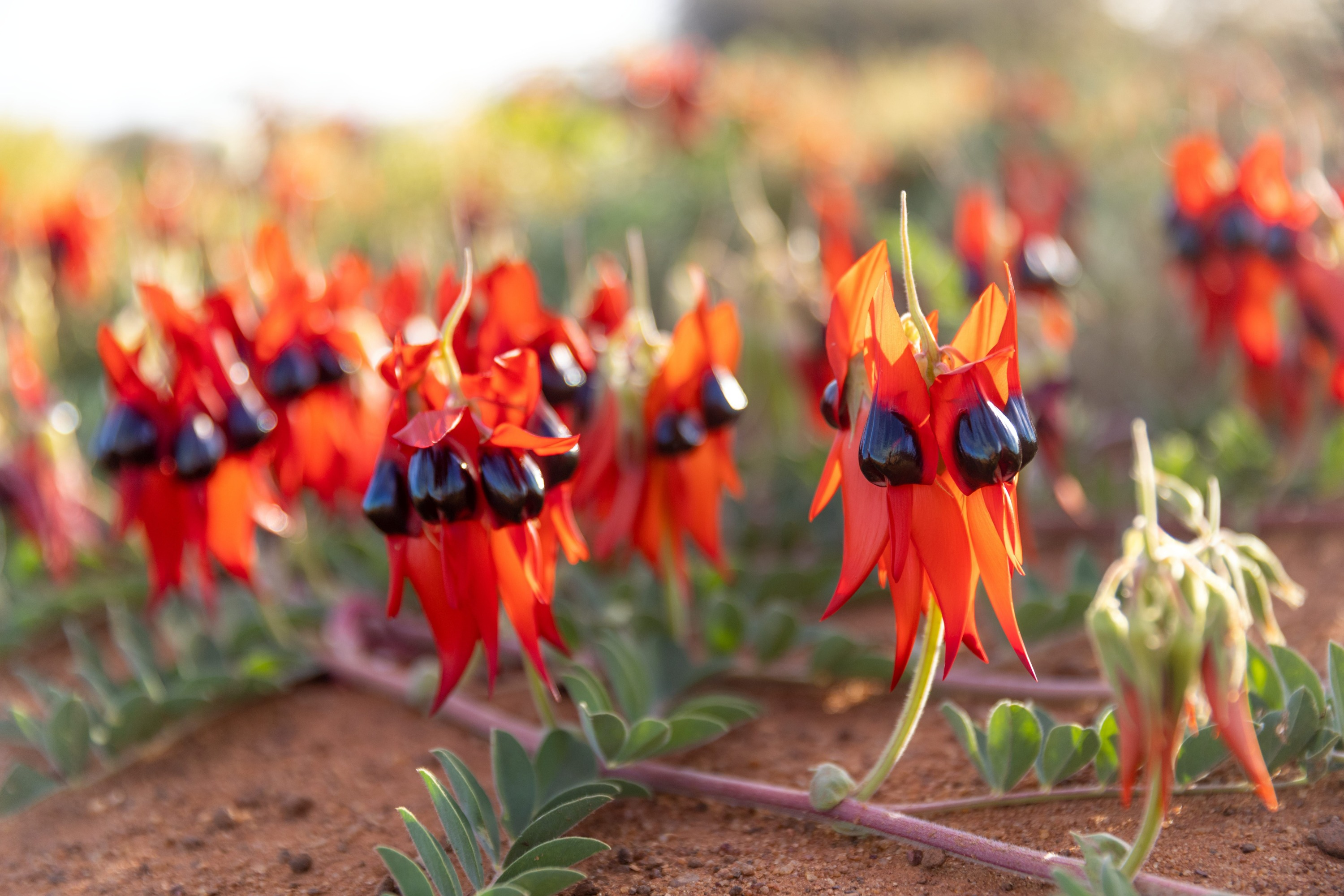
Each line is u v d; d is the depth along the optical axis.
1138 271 1.30
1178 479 0.88
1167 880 0.54
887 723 0.68
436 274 0.97
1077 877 0.55
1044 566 0.86
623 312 0.68
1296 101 1.52
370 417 0.71
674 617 0.70
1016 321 0.53
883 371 0.53
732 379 0.64
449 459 0.56
